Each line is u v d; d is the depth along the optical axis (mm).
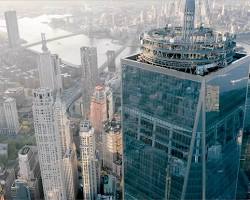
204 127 97438
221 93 100938
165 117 104375
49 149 192625
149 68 102750
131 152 122812
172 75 97250
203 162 103188
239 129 120250
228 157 118062
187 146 101250
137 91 110125
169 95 100438
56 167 198000
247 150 169625
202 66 96875
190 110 96688
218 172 113938
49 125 186750
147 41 105375
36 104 183750
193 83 93312
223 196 123750
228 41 103625
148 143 114062
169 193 113188
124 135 123375
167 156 108688
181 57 99375
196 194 108438
